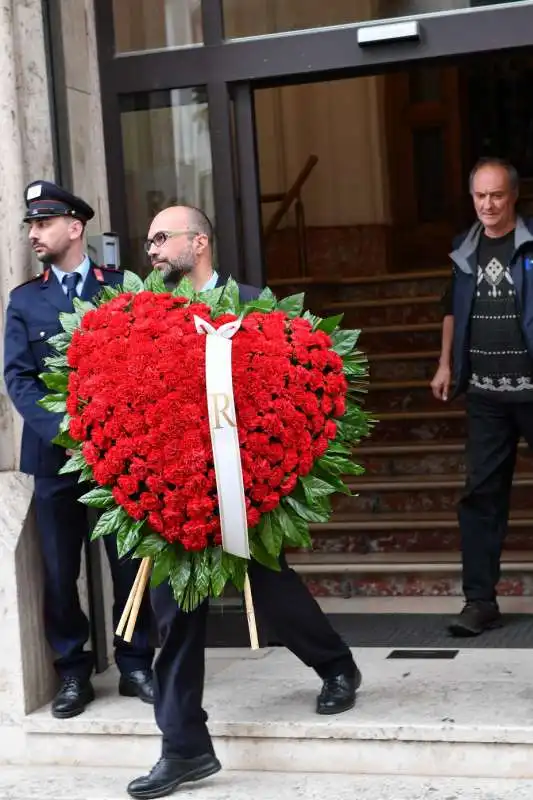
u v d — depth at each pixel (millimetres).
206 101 7578
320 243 14742
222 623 7703
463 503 7930
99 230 7621
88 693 6852
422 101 15734
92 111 7621
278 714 6434
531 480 9695
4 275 7027
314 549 9703
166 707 6051
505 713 6246
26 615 6789
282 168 14680
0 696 6766
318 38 7336
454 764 6141
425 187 15789
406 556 9359
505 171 7543
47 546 6820
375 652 7465
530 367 7660
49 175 7180
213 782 6230
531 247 7594
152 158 7684
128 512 5582
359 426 5957
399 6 7238
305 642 6367
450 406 10906
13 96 6973
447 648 7480
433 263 15516
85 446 5598
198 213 6512
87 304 6023
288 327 5688
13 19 7004
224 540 5484
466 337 7844
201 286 6500
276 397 5504
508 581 8883
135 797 6055
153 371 5473
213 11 7477
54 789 6324
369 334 11945
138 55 7609
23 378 6625
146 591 6875
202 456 5445
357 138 14617
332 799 5938
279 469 5508
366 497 9984
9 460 7168
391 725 6184
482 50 7113
